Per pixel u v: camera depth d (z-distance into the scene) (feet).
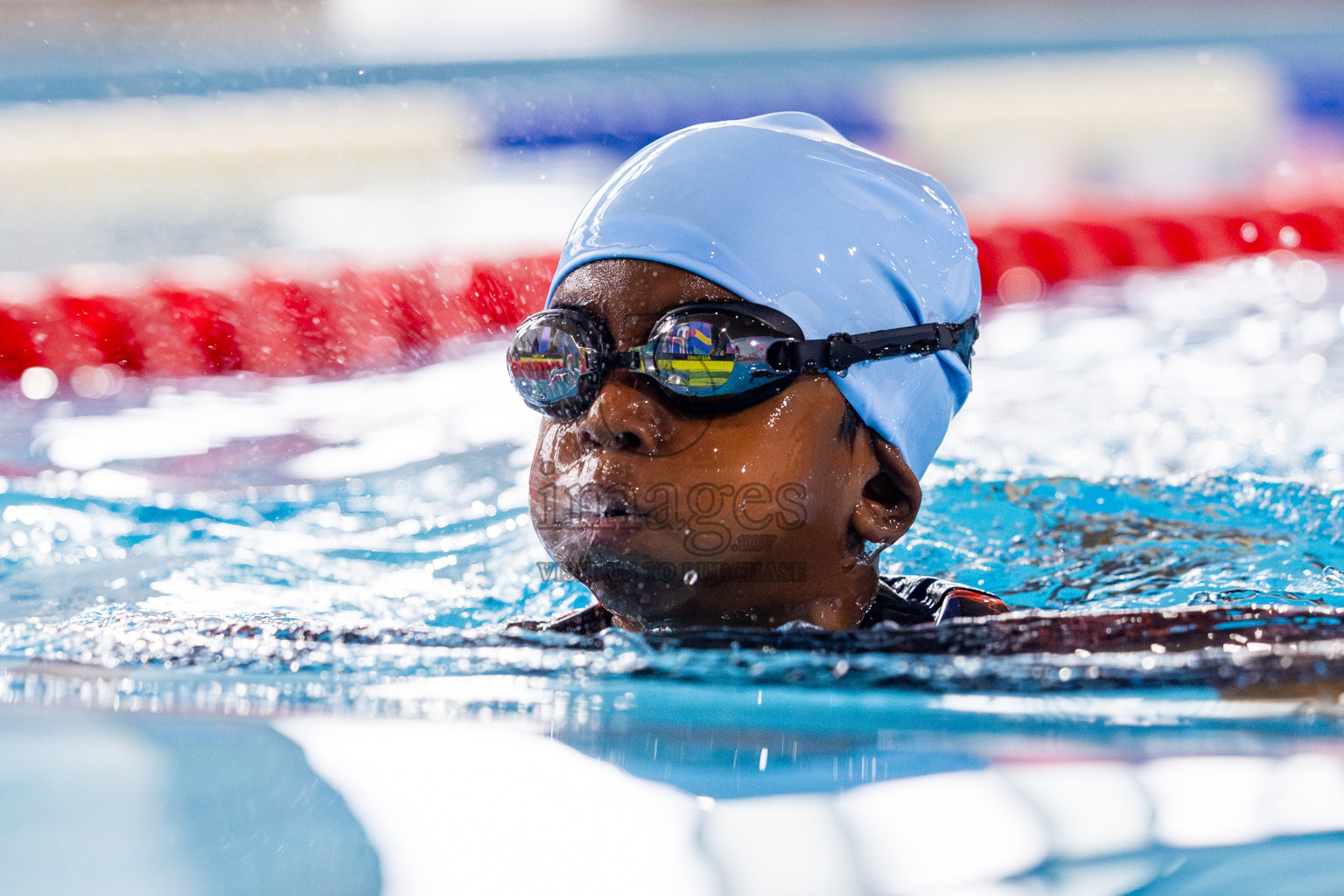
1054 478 14.74
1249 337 26.13
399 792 5.42
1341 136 63.77
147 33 96.94
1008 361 24.99
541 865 4.84
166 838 5.14
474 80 81.10
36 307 29.53
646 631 7.60
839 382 7.68
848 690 6.50
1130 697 6.28
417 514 15.03
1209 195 48.47
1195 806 5.15
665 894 4.65
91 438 20.26
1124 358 24.73
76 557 12.94
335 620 9.73
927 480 14.79
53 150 66.28
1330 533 12.35
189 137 68.80
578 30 105.29
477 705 6.41
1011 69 82.79
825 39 95.20
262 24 100.17
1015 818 5.10
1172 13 99.35
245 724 6.21
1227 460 16.55
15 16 100.48
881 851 4.88
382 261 35.53
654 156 8.12
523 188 55.47
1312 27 88.94
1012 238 40.14
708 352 7.13
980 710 6.17
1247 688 6.29
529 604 11.09
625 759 5.65
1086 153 63.77
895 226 8.15
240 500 15.79
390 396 22.93
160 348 27.94
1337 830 4.98
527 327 7.54
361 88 79.82
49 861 4.99
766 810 5.16
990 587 10.84
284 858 4.96
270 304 30.50
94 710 6.48
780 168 7.93
